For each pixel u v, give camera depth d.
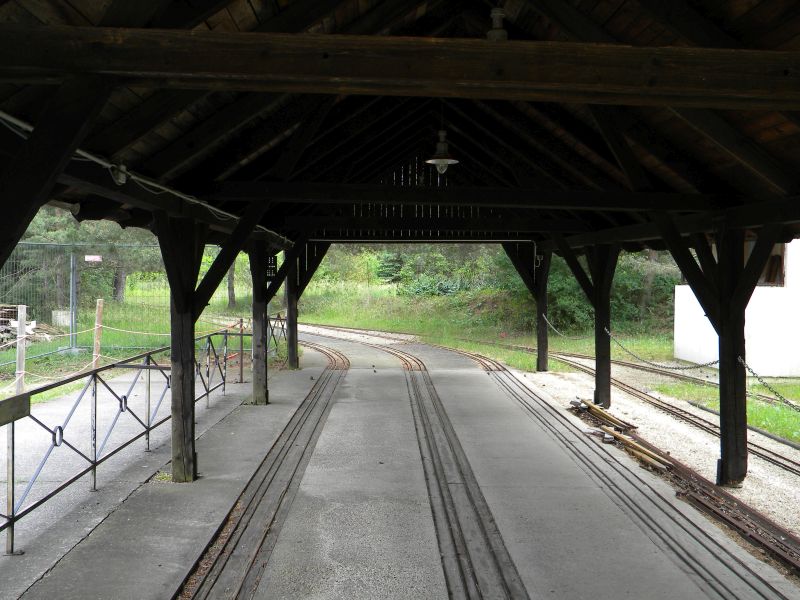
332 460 6.59
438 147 7.34
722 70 2.97
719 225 6.21
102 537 4.42
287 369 13.62
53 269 18.30
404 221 11.07
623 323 22.44
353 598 3.69
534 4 5.30
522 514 5.07
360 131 7.44
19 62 2.76
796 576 4.05
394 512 5.09
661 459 6.55
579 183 8.44
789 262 13.52
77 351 14.19
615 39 4.98
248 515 4.98
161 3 2.93
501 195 6.72
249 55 2.83
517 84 2.92
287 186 6.18
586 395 10.84
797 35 3.90
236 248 5.97
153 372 12.03
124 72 2.80
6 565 3.96
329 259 33.72
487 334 21.80
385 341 20.50
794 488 5.91
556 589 3.83
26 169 2.73
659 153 6.14
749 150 5.09
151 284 26.69
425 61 2.89
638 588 3.85
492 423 8.49
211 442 7.18
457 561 4.22
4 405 3.93
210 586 3.83
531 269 14.08
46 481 5.57
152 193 4.88
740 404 6.00
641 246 9.41
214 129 4.80
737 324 6.00
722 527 4.91
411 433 7.83
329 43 2.85
